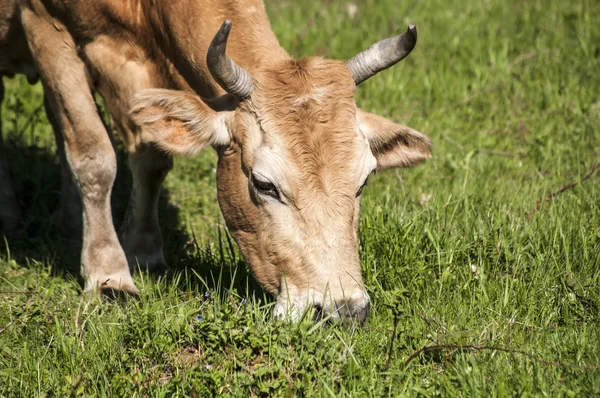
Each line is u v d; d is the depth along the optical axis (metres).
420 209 15.57
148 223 14.83
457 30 23.48
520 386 10.39
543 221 14.57
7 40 14.80
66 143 14.09
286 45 23.00
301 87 11.44
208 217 16.64
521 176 17.19
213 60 11.32
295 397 10.53
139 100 11.66
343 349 11.29
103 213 14.11
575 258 13.66
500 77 21.22
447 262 13.43
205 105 11.97
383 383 10.71
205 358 11.42
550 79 21.09
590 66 21.36
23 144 19.02
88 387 11.04
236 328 11.49
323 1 25.94
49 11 13.38
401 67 21.89
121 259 14.12
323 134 11.22
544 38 22.67
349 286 11.09
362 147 11.40
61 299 13.52
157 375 11.11
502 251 13.83
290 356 11.14
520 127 19.17
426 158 12.85
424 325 11.99
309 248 11.16
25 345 11.74
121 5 13.05
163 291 13.64
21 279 14.43
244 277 13.54
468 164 17.61
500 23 23.77
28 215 16.92
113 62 13.37
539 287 12.92
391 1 25.48
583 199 15.66
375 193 16.41
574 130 18.95
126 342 11.81
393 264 13.54
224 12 12.64
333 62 11.80
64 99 13.77
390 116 19.75
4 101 20.64
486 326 11.88
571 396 10.12
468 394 10.40
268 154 11.29
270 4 26.14
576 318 12.20
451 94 20.72
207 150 18.91
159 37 13.07
